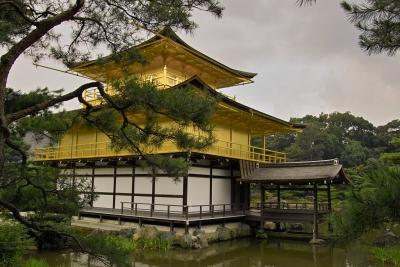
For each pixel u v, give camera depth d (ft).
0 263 35.70
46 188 32.42
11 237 37.81
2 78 20.84
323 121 273.95
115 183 88.48
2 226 39.68
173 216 70.95
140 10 24.72
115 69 29.94
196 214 73.41
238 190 92.99
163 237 66.69
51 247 55.52
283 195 139.03
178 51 82.23
